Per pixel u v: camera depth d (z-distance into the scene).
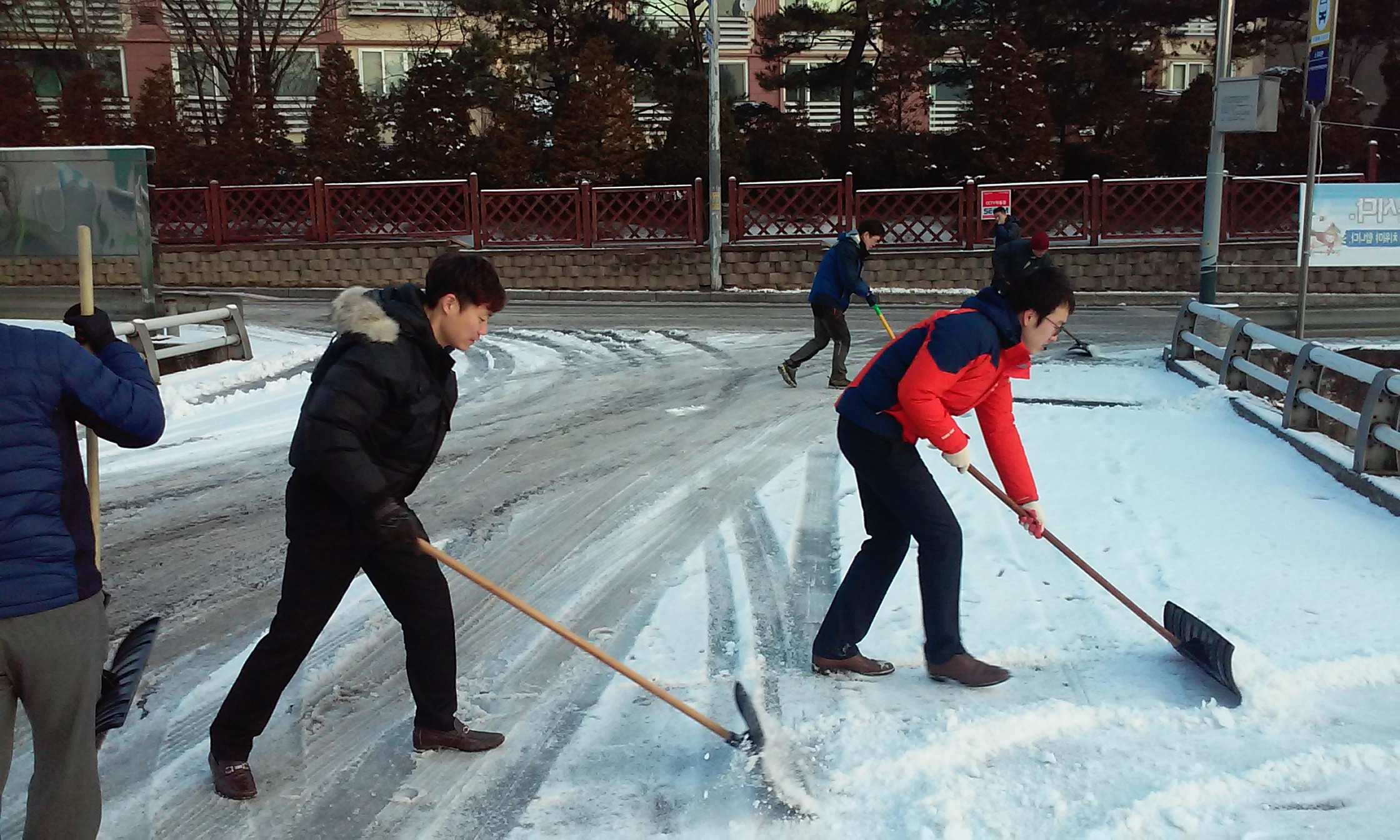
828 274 9.72
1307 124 22.72
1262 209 16.48
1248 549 5.19
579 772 3.46
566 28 23.75
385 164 23.73
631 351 12.32
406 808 3.28
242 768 3.38
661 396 9.80
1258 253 16.28
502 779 3.44
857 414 3.82
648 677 4.13
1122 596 4.00
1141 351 11.48
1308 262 10.11
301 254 18.56
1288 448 7.07
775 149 23.19
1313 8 9.57
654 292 17.19
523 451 7.90
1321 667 3.87
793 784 3.32
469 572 3.24
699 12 26.25
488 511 6.43
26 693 2.58
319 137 22.94
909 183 23.31
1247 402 8.14
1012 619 4.48
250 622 4.82
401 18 28.19
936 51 22.45
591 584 5.18
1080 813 3.11
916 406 3.62
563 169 22.08
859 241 9.73
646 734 3.70
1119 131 23.81
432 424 3.20
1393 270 16.05
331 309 3.12
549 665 4.28
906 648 4.28
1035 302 3.62
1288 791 3.21
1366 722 3.59
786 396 9.66
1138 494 6.16
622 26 23.45
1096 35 23.62
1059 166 21.73
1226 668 3.71
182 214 18.88
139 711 3.95
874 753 3.46
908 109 24.45
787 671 4.14
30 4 25.78
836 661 4.06
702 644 4.43
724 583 5.13
